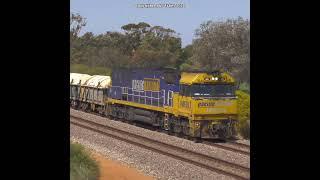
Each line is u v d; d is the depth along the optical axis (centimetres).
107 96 6353
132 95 5422
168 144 3772
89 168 2833
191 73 4291
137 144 3816
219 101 4175
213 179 2748
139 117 5266
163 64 10531
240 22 8538
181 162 3183
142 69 5238
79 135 4406
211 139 4294
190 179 2775
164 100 4628
